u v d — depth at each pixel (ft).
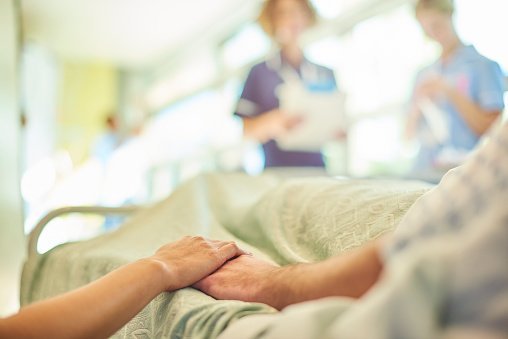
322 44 12.94
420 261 1.01
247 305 1.94
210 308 2.02
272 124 6.60
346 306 1.22
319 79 7.08
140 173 16.76
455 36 6.82
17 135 6.80
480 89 6.48
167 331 2.20
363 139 10.91
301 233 3.31
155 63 24.53
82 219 14.51
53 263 4.16
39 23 20.20
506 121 1.32
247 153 15.57
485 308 0.96
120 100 24.38
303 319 1.20
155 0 18.24
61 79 23.31
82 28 20.75
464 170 1.36
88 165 16.57
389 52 10.68
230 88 18.21
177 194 4.48
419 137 7.16
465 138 6.56
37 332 1.84
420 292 0.96
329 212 3.23
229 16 18.63
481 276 0.98
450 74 6.79
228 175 4.82
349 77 11.59
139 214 4.44
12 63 6.48
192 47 21.44
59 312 1.93
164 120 22.40
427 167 7.00
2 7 5.62
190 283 2.47
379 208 2.99
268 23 7.23
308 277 1.95
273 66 7.07
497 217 1.04
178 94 21.29
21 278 4.43
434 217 1.27
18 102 7.15
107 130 17.21
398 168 9.99
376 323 0.97
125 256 3.29
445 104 6.68
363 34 11.61
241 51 18.37
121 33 21.22
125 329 2.58
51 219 4.57
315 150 6.72
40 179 15.67
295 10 6.94
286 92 6.63
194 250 2.61
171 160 20.93
